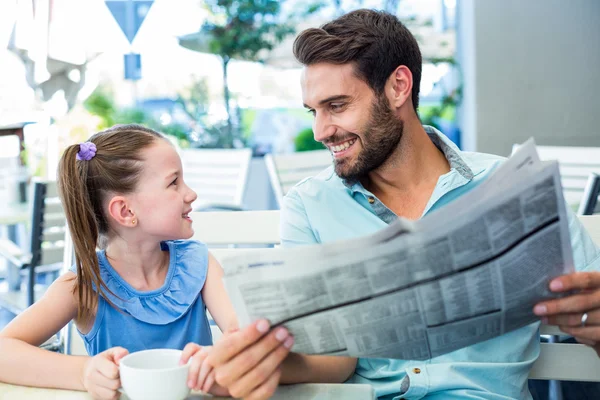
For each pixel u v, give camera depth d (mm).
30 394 969
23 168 3326
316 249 822
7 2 4359
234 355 895
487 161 1329
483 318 916
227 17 5262
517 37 5238
